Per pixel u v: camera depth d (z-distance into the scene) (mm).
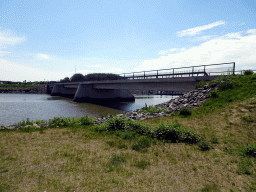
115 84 47656
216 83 19250
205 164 6730
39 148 8625
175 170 6301
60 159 7227
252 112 11609
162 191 4984
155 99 78125
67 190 4918
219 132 10109
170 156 7547
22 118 25562
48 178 5605
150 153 7953
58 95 90750
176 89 28016
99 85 56781
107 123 13070
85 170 6242
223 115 12641
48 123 15953
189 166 6594
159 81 30469
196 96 18766
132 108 40594
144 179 5648
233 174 5957
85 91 59688
